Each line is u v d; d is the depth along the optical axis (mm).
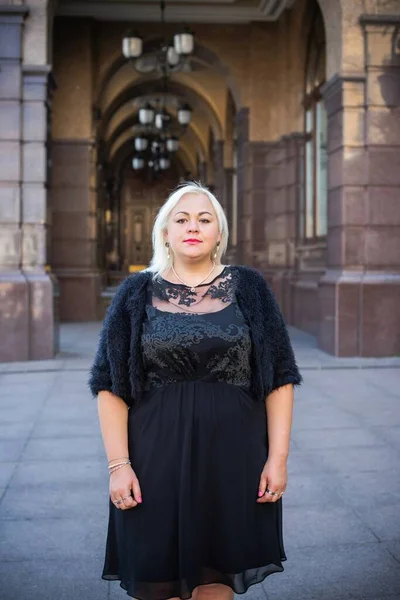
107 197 34031
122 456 2141
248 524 2137
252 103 16234
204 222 2227
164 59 15992
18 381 8492
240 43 16422
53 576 3240
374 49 10031
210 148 27500
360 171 10164
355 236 10180
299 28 14711
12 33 9820
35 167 9984
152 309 2205
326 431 5945
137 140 23859
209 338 2127
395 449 5398
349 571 3279
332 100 10484
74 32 16125
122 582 2148
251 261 16312
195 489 2102
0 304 9828
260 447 2195
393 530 3773
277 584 3148
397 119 10117
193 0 15227
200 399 2145
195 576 2076
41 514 4027
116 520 2199
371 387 7969
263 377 2178
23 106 9930
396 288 10094
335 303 10094
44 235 10070
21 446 5516
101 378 2207
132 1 15195
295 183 15289
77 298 16656
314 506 4148
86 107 16422
